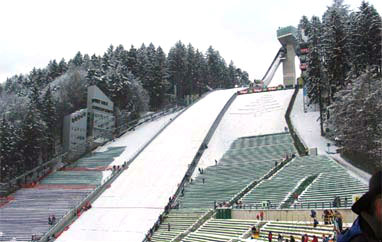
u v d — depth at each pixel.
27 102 93.44
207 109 105.81
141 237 47.69
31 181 73.44
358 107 51.28
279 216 38.81
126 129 107.31
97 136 98.06
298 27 146.62
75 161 83.25
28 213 58.62
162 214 52.25
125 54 144.62
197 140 82.81
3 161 73.56
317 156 56.56
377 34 69.50
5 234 52.69
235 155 72.06
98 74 114.94
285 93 110.56
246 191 52.84
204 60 162.12
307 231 32.16
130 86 118.69
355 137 51.47
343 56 68.62
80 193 64.38
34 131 77.56
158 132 92.31
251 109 101.44
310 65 76.69
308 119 83.75
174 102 135.50
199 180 63.34
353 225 2.36
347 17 90.62
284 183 50.12
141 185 65.00
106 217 55.16
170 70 149.38
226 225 41.97
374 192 2.23
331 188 42.47
